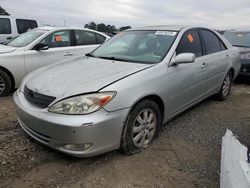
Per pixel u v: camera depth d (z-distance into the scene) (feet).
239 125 14.64
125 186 9.16
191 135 13.17
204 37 16.08
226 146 8.52
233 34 31.12
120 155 11.01
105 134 9.59
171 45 13.14
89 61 13.16
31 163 10.28
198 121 14.99
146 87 10.82
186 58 12.12
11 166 10.02
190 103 14.56
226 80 18.67
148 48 13.37
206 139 12.82
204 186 9.27
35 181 9.29
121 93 9.89
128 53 13.65
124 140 10.42
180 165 10.49
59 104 9.52
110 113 9.60
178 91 12.90
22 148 11.27
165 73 11.95
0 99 18.08
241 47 27.71
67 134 9.21
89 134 9.22
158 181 9.47
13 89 19.71
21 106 10.67
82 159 10.65
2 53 18.71
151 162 10.61
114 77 10.48
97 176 9.66
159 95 11.55
